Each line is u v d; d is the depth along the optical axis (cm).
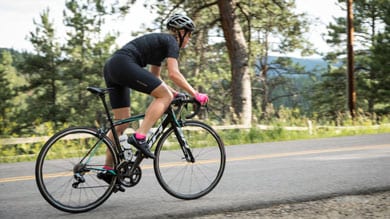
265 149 1019
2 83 3753
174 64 477
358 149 934
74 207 458
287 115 1759
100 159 474
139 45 474
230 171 692
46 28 3606
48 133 1385
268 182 590
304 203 486
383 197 502
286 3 2017
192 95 488
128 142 468
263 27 2148
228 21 1977
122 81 470
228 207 463
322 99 4469
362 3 4294
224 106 3347
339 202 485
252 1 2030
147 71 469
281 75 4228
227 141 1393
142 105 3925
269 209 465
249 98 1997
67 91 3647
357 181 573
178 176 513
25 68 3666
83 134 465
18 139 1183
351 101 2411
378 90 3938
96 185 469
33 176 719
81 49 3531
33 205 496
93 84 3519
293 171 672
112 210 463
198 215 448
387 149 919
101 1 2034
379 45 3634
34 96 3831
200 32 2095
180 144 511
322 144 1089
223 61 2995
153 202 494
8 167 866
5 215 455
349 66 2414
